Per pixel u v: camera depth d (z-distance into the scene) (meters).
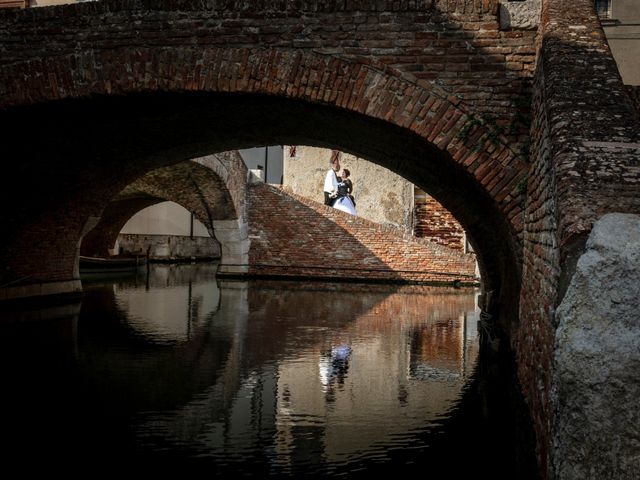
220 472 3.71
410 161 7.68
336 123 7.01
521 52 5.54
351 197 19.92
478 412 4.96
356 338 8.34
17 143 7.99
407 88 5.66
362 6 5.71
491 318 7.99
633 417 2.32
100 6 6.26
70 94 6.34
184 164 14.64
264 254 18.22
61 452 4.00
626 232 2.51
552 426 2.72
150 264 27.45
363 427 4.58
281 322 9.73
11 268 10.60
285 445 4.18
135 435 4.34
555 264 3.30
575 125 3.77
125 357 6.88
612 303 2.42
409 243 17.25
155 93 6.22
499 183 5.48
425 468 3.80
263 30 5.91
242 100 6.45
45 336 8.13
